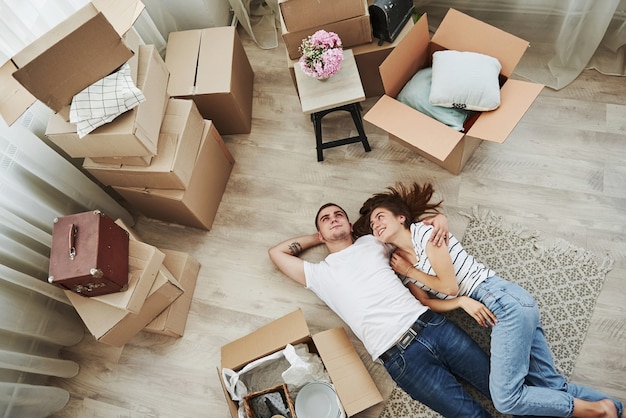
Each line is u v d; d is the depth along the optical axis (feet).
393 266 6.30
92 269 5.34
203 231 7.39
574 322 6.21
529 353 5.55
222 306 6.92
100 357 6.93
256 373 6.22
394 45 6.89
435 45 6.93
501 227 6.76
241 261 7.14
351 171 7.41
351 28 6.67
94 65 5.16
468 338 5.84
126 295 5.84
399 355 5.75
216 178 7.20
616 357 5.99
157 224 7.52
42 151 5.83
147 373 6.75
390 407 6.12
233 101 7.12
